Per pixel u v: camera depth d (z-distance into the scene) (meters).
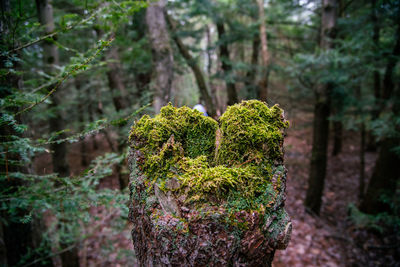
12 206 1.91
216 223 0.86
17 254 2.52
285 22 7.08
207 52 7.12
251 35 6.57
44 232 2.93
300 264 4.30
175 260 0.87
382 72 5.51
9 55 1.43
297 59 4.93
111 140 4.18
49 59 3.04
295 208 6.54
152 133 1.08
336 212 6.53
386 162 5.38
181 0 5.87
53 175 1.83
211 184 0.90
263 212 0.90
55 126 3.49
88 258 4.03
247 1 6.05
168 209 0.93
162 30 3.68
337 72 4.53
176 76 5.93
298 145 9.96
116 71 5.05
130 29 5.77
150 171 1.01
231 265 0.86
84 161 7.95
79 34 3.60
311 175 6.36
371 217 5.16
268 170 1.01
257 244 0.88
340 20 5.32
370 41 4.32
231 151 1.05
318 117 6.06
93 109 6.80
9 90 1.83
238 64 6.21
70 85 5.79
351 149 11.26
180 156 1.05
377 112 5.52
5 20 1.53
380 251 4.78
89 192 2.13
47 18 2.72
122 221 3.13
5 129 1.78
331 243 5.04
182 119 1.20
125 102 5.16
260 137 1.03
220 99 7.96
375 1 4.86
